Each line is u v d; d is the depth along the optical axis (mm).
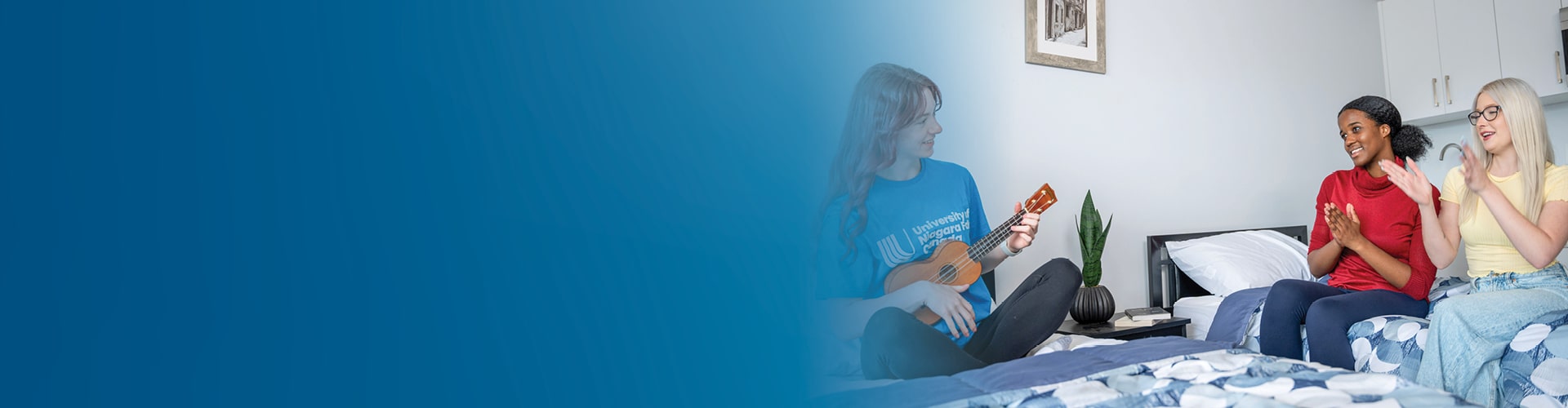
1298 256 2877
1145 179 3014
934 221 1847
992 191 2592
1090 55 2873
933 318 1750
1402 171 2031
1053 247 2758
